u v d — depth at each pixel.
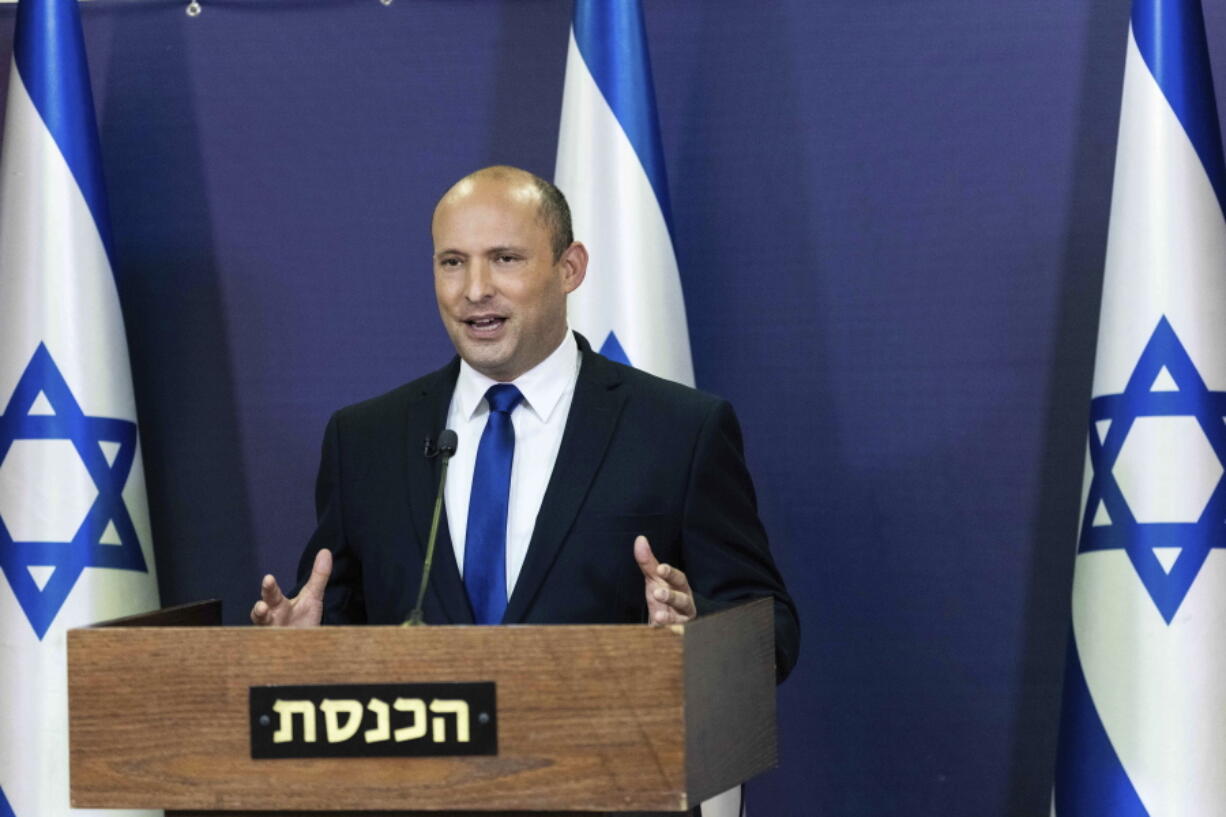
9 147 5.48
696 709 2.71
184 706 2.73
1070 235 5.61
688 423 3.97
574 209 5.34
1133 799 4.77
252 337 5.98
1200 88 5.02
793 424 5.74
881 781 5.66
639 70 5.42
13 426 5.29
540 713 2.65
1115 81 5.59
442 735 2.67
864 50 5.74
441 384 4.15
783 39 5.79
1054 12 5.64
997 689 5.61
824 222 5.74
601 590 3.76
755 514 4.12
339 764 2.69
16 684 5.16
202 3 6.04
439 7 5.98
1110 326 5.00
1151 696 4.77
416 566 3.84
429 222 5.94
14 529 5.23
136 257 6.02
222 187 6.01
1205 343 4.86
